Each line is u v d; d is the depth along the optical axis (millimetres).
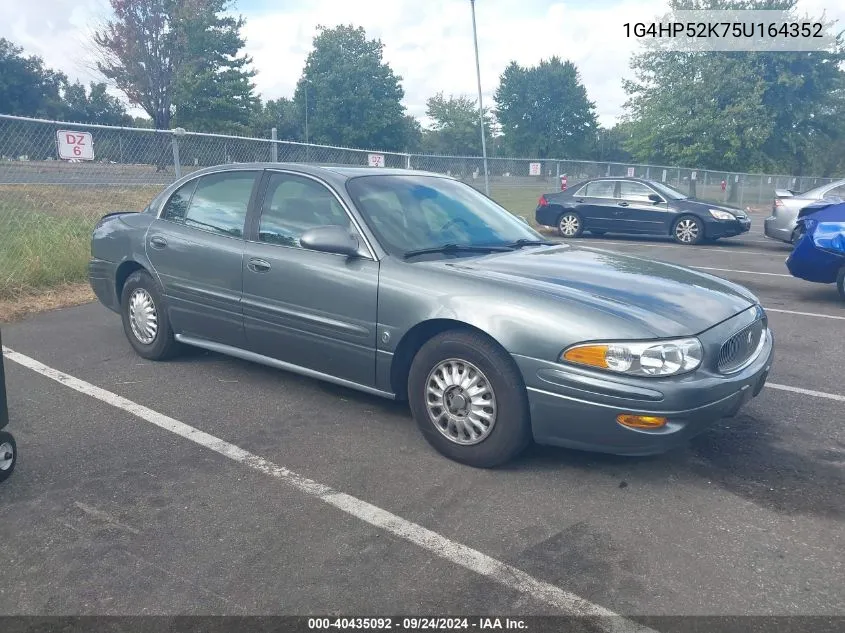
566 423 3322
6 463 3320
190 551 2836
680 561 2807
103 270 5492
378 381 3949
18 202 8211
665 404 3166
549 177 19359
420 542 2918
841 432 4152
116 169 8836
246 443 3883
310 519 3090
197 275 4750
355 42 63625
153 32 33188
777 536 3004
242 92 37969
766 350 3932
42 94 64125
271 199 4504
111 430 4031
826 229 8023
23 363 5262
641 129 34031
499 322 3400
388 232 4059
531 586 2635
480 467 3588
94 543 2885
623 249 13531
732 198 28609
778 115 32781
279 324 4312
